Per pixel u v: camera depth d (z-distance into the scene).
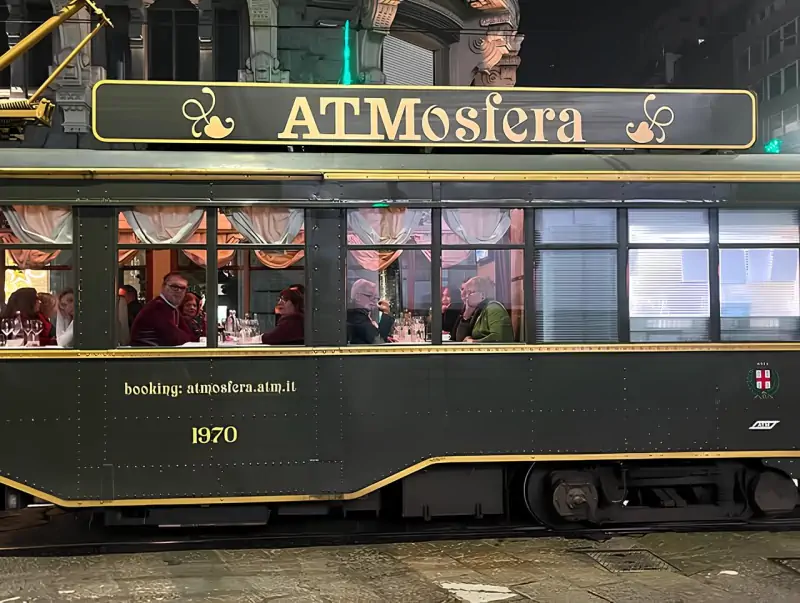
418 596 4.21
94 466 4.99
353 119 5.62
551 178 5.34
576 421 5.31
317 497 5.14
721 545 5.21
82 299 5.04
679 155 5.62
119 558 4.98
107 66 13.27
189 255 5.17
